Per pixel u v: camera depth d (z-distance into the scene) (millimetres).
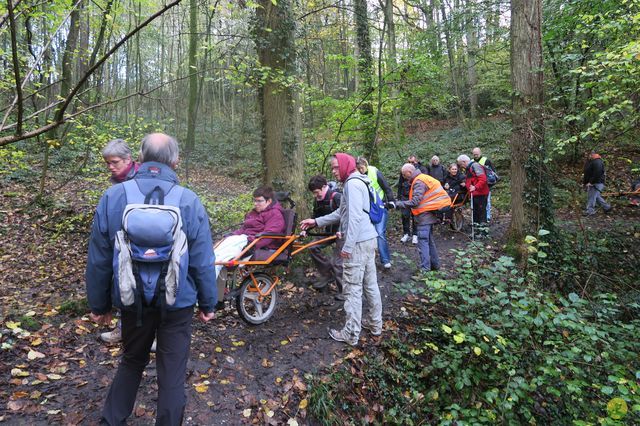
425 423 3711
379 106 8555
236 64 5957
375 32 13648
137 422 2678
